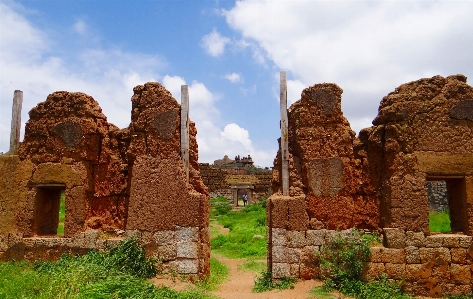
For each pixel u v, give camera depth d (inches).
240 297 314.7
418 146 341.4
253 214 1071.0
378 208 349.4
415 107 344.8
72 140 382.6
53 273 319.6
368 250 325.4
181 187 358.6
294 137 367.2
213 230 821.9
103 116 408.2
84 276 298.5
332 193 346.9
